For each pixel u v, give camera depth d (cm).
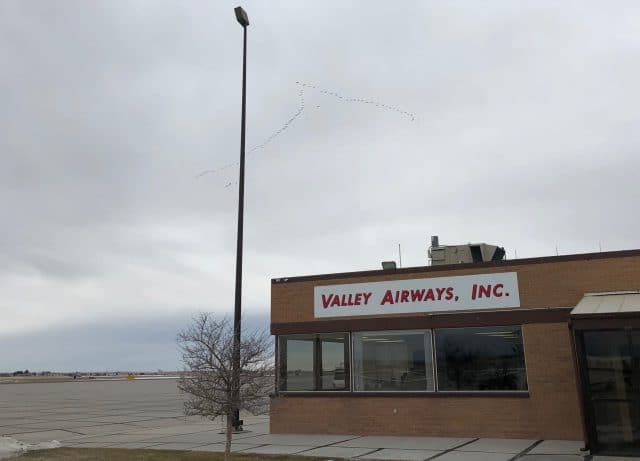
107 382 10275
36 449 1525
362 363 1722
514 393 1515
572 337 1292
